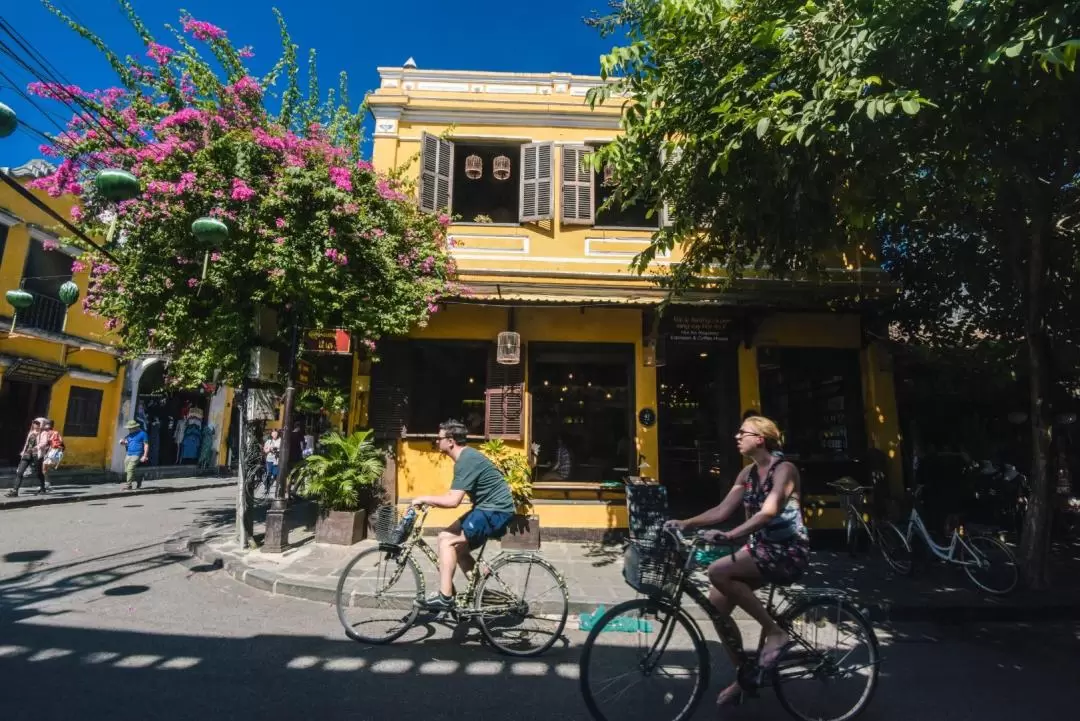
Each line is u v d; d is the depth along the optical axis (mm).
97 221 7988
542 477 9102
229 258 7164
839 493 8703
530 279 9227
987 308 9688
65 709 3531
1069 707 4016
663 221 9797
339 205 7293
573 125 10109
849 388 9500
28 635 4742
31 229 14898
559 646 4898
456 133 9969
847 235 7297
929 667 4777
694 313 8867
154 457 20000
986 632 5719
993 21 4246
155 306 8156
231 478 20500
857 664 3781
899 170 5883
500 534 4805
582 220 9719
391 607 5734
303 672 4242
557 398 9312
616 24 6918
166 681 4000
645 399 9117
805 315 9477
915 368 9984
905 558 7359
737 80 5953
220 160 7055
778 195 6367
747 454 3865
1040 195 6559
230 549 7773
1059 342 9117
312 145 7555
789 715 3770
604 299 8750
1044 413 6918
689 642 3668
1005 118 5441
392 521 5180
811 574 7402
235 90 7543
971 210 7262
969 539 6867
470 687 4090
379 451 8430
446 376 9250
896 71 5016
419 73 10164
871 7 4906
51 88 6758
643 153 7020
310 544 8094
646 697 3619
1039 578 6711
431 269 8430
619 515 8781
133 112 7441
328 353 8625
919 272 9828
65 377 16406
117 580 6496
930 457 10312
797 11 5719
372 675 4238
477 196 10180
